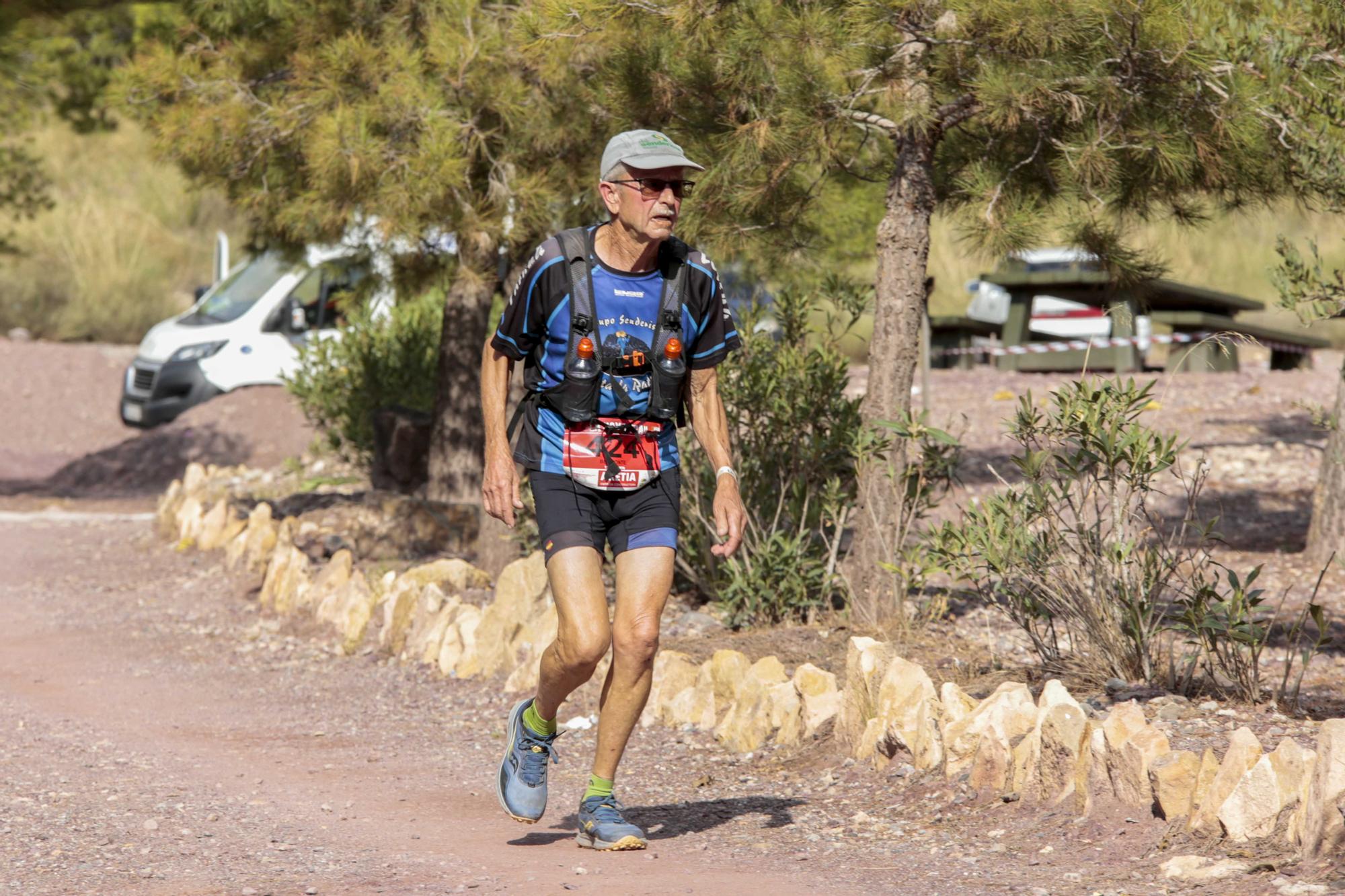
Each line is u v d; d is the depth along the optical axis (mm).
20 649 29891
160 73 32344
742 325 27531
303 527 38844
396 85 28953
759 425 27750
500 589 25844
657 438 13875
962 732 16266
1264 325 84312
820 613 26391
